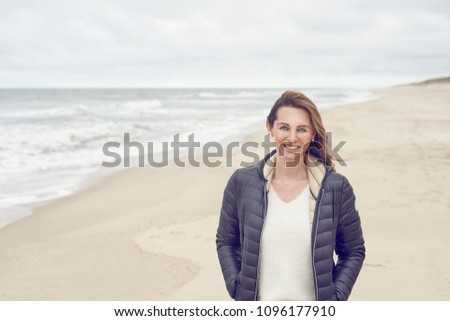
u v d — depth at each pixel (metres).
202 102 49.53
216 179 10.98
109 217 8.23
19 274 5.84
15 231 7.55
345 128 19.08
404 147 14.28
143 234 7.22
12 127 20.72
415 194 9.06
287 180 2.29
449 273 5.48
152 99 62.12
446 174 10.66
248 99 59.81
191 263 5.98
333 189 2.23
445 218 7.61
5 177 11.23
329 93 78.50
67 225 7.83
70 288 5.37
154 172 11.75
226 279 2.40
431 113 25.95
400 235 6.84
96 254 6.45
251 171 2.32
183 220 7.92
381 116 24.55
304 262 2.24
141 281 5.49
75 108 36.59
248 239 2.26
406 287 5.11
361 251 2.39
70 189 10.22
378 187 9.58
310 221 2.24
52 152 14.40
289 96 2.22
